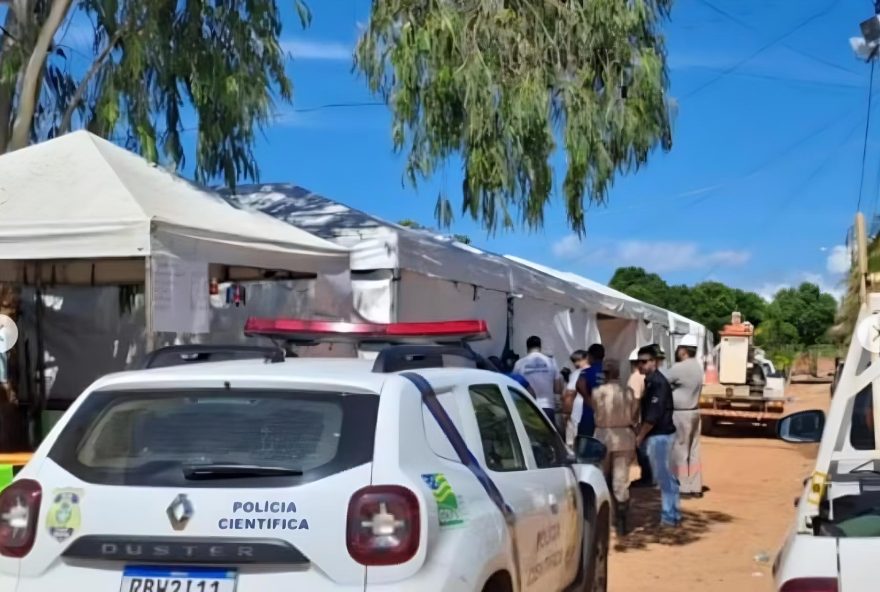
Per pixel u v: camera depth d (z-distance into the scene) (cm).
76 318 1228
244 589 366
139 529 375
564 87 959
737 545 1016
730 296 6894
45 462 400
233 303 1074
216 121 1053
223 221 861
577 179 960
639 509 1235
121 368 1213
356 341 605
